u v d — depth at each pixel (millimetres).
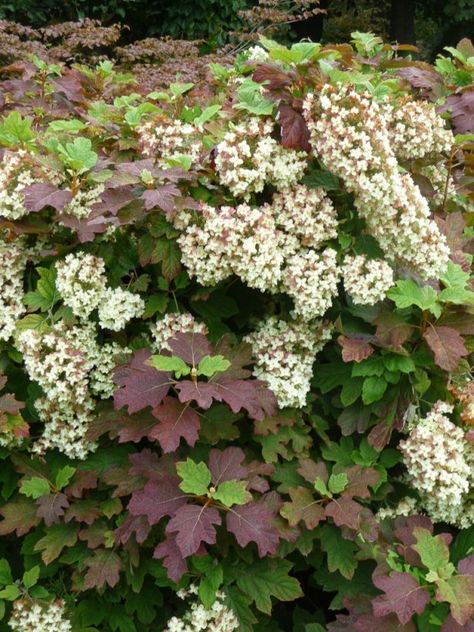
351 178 922
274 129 1005
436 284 1004
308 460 979
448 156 1177
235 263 924
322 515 923
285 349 1011
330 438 1083
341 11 5773
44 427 1040
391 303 1020
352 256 1007
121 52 2883
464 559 865
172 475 902
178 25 4211
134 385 865
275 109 999
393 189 911
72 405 971
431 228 932
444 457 903
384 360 959
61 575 1014
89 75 1578
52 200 923
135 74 2547
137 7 4238
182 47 2951
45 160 971
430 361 963
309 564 1043
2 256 995
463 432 942
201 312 1007
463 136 1121
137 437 900
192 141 1053
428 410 1007
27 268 1057
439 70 1364
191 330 972
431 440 913
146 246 958
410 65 1433
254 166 967
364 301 956
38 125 1342
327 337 1019
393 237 952
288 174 977
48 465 1006
